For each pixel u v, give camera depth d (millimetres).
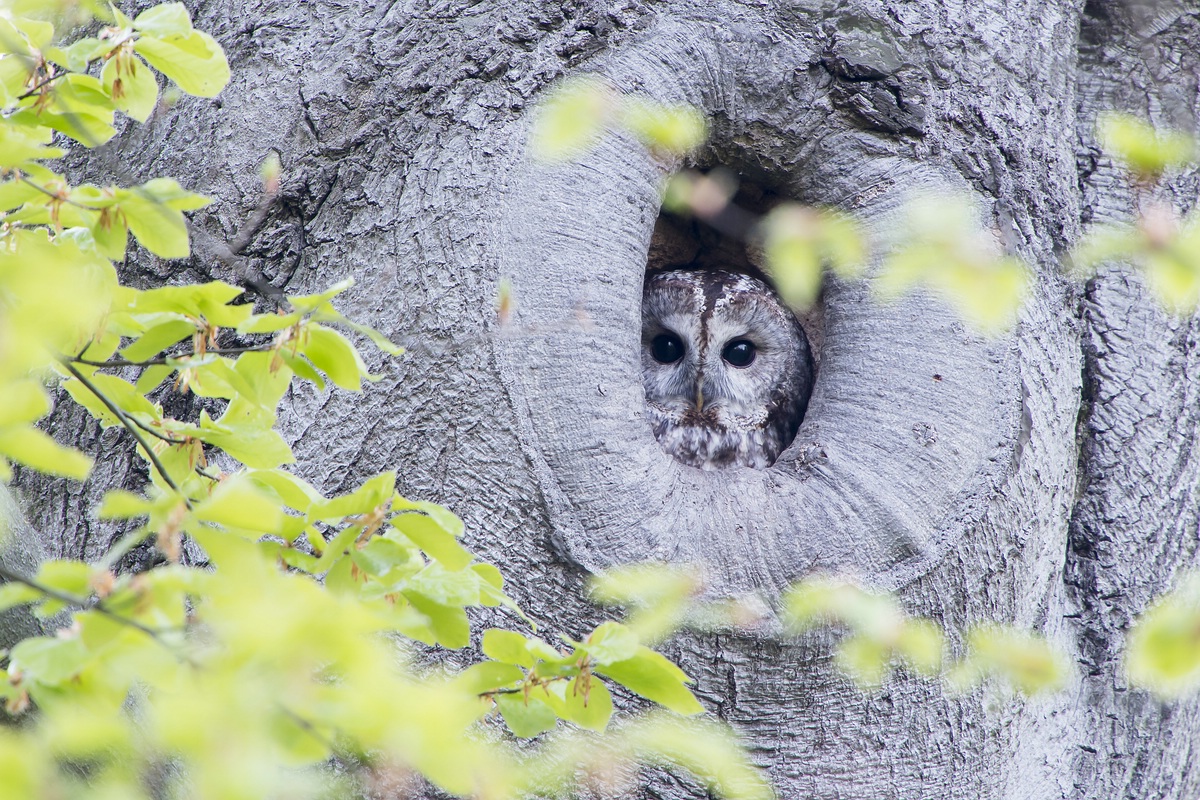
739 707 12742
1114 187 12844
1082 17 12891
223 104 12789
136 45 11336
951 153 12797
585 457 12742
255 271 12773
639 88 12781
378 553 10211
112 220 10422
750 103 12797
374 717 8070
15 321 8102
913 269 12688
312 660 8062
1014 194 12805
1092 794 12812
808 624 12734
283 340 10336
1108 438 12828
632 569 12734
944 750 12766
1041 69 12836
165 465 11281
